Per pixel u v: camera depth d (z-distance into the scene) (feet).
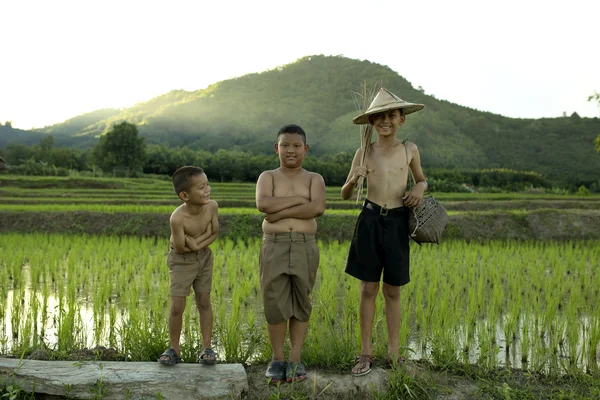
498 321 21.47
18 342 17.71
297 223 13.28
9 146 272.72
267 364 14.74
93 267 32.83
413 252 39.65
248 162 225.97
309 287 13.38
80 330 18.42
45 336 18.54
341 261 34.04
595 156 426.10
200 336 17.06
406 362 14.03
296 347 13.39
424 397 12.80
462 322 20.34
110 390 11.95
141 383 12.05
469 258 37.17
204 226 13.76
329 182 206.49
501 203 92.02
